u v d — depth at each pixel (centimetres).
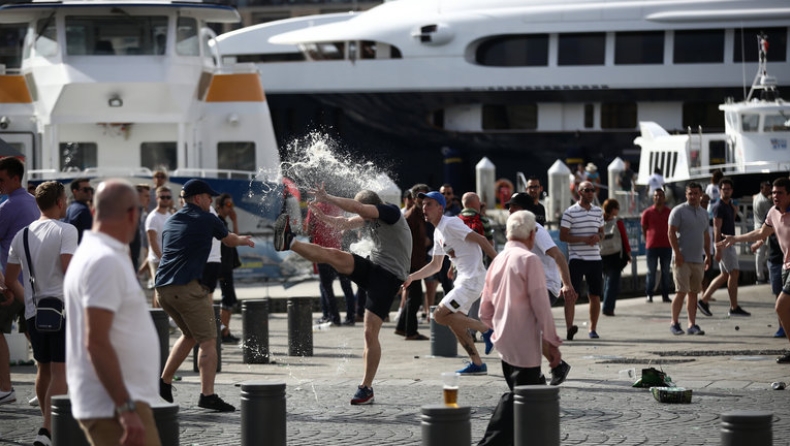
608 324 3206
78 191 2264
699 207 2875
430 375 2264
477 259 2202
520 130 8331
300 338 2641
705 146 6681
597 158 8356
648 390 1997
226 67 4994
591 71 8069
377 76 8325
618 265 3409
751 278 4806
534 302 1452
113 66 4656
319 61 8425
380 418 1783
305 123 8500
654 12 7925
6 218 1830
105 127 4775
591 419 1723
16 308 1938
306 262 4384
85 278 953
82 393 971
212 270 2430
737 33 7919
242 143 4972
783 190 2308
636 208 6506
